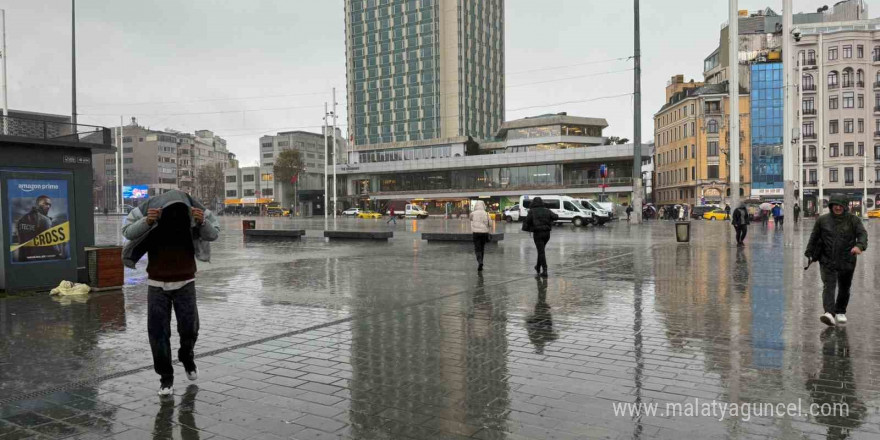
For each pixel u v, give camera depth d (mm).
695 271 12695
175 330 6910
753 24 80812
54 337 6762
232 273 13117
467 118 111000
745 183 74250
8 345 6363
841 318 6980
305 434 3770
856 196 70875
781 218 35562
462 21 110438
